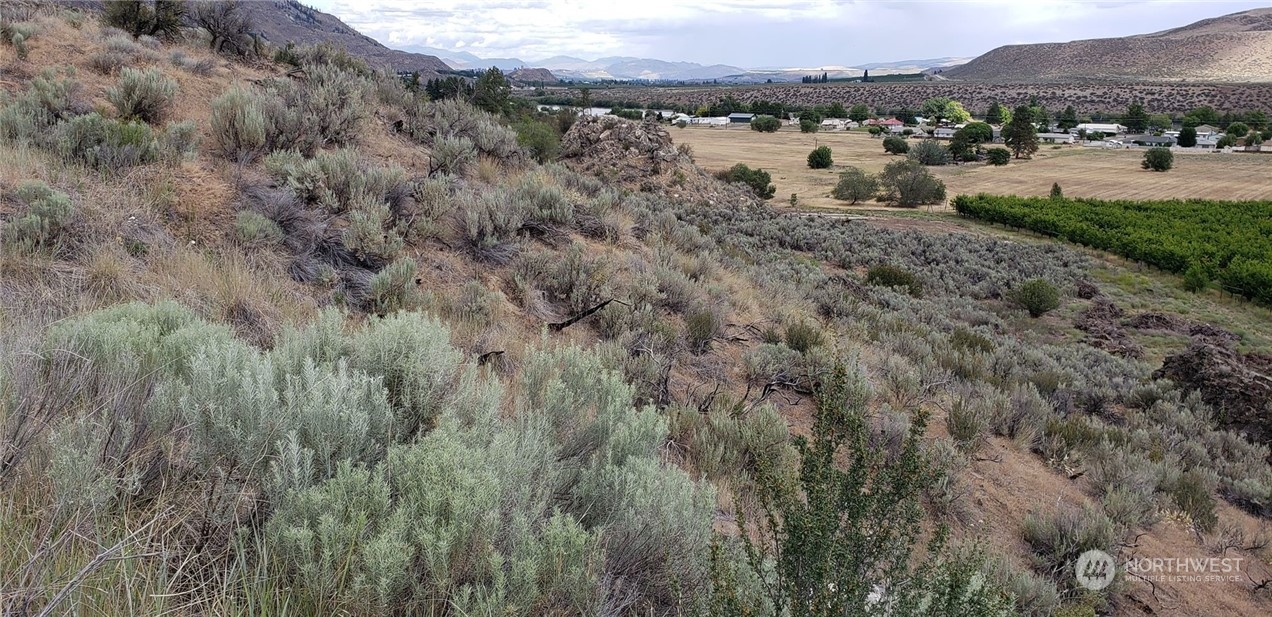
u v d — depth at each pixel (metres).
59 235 4.82
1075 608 4.16
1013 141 107.81
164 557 1.89
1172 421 10.04
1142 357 17.81
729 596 2.25
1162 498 6.70
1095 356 15.88
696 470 4.62
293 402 2.63
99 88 8.51
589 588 2.32
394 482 2.57
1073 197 70.25
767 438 5.13
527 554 2.25
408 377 3.29
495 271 7.37
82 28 10.62
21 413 2.32
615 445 3.38
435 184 8.01
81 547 1.95
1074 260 32.84
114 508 2.17
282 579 2.05
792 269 18.61
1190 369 12.11
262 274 5.31
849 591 2.27
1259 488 7.51
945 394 8.35
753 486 4.37
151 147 6.70
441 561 2.09
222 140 7.56
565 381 4.21
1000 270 27.95
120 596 1.86
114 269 4.59
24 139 6.10
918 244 31.36
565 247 8.81
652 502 2.81
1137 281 29.12
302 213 6.59
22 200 5.10
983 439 7.22
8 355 2.62
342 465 2.38
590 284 7.40
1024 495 6.14
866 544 2.55
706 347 7.59
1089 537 5.17
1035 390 8.98
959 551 2.60
